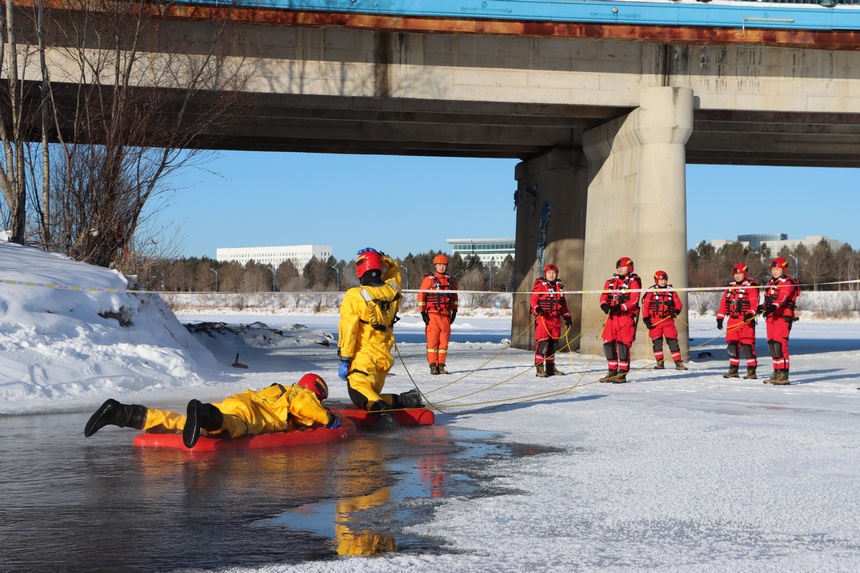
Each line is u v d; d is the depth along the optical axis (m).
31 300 13.73
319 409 8.30
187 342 17.23
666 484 6.30
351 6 21.30
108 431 8.70
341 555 4.45
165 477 6.43
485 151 30.81
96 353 13.09
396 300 9.66
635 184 23.11
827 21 22.47
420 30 21.61
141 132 21.64
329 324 51.47
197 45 21.41
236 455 7.39
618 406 11.40
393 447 7.96
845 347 29.70
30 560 4.35
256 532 4.89
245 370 16.53
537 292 16.55
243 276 122.94
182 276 94.31
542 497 5.84
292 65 21.69
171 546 4.60
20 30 20.80
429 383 14.80
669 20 22.28
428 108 23.02
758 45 22.86
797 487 6.21
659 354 18.81
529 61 22.50
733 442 8.38
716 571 4.20
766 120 24.66
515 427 9.41
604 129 24.98
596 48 22.72
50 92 20.48
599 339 24.72
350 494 5.89
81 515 5.27
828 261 107.69
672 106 22.41
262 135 27.08
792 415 10.59
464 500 5.73
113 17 20.56
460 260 117.19
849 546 4.67
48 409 10.30
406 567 4.23
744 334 16.52
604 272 24.72
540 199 29.69
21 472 6.57
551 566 4.26
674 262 22.45
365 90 21.94
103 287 15.77
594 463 7.18
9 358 11.88
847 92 23.36
